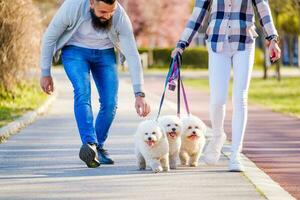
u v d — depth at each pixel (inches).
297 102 1007.0
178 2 2625.5
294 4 1228.5
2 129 579.8
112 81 412.5
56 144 525.0
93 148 403.9
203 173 387.9
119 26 403.9
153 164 389.4
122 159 444.5
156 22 2600.9
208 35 392.8
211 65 390.3
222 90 390.3
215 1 389.7
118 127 644.1
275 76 1774.1
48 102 927.7
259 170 402.3
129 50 408.2
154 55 2596.0
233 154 393.7
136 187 348.8
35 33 927.0
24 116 713.6
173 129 390.3
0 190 343.6
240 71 386.0
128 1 2588.6
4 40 851.4
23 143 531.5
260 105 951.6
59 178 375.9
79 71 402.0
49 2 1893.5
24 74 949.8
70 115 781.3
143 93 410.3
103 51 410.0
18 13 855.1
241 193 333.4
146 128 381.7
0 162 435.8
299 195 349.1
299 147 526.9
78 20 398.3
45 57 408.2
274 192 340.5
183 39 403.2
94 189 344.8
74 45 405.4
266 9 393.7
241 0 386.6
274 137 590.9
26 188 348.2
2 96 881.5
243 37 386.0
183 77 1908.2
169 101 992.2
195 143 404.5
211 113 398.3
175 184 355.9
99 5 389.7
